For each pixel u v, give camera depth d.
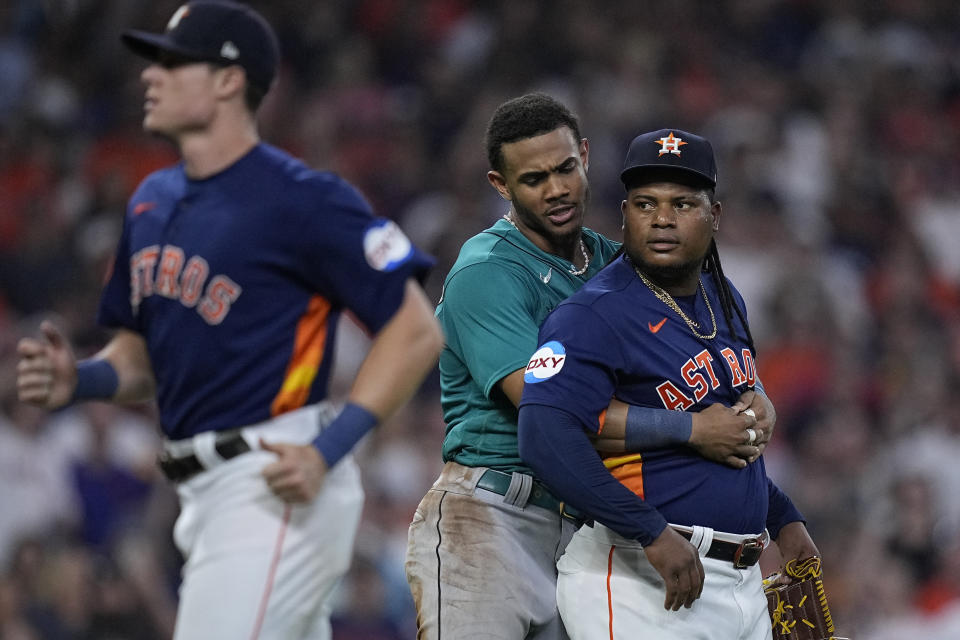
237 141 12.36
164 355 12.27
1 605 27.19
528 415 13.30
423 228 43.44
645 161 13.62
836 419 38.06
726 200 43.50
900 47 55.22
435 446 35.06
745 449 13.58
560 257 15.09
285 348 12.10
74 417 32.75
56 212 42.12
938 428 37.66
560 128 14.64
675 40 51.72
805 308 40.69
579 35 50.09
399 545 31.19
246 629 11.81
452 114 48.12
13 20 50.06
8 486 30.83
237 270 11.98
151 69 12.34
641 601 13.58
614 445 13.46
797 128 50.50
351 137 47.12
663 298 13.91
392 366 11.99
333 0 51.59
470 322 14.48
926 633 28.17
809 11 55.41
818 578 15.07
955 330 44.00
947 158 52.44
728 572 13.70
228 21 12.30
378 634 29.03
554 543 14.86
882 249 46.62
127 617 28.72
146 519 30.67
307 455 11.61
